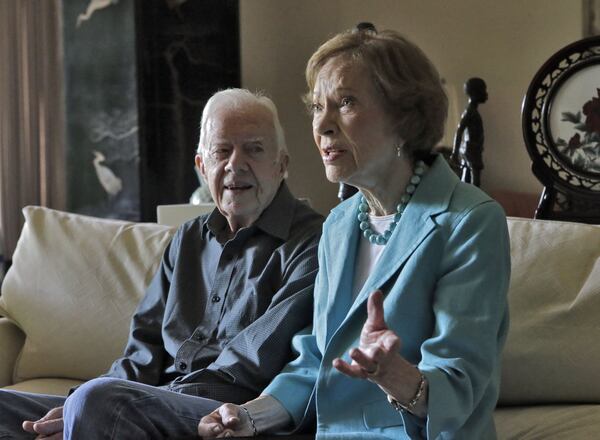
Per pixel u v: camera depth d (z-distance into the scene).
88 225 3.05
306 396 2.06
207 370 2.25
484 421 1.84
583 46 2.81
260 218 2.42
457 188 1.92
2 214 6.44
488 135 7.82
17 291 3.01
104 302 2.89
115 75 6.41
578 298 2.28
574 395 2.29
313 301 2.26
